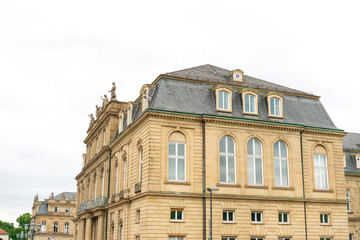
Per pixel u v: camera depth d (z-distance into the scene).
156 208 30.75
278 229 33.88
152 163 31.44
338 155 38.44
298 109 38.97
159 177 31.38
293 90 40.69
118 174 41.66
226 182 33.47
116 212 39.56
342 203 37.16
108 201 44.09
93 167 54.00
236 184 33.44
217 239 31.64
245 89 36.25
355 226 47.47
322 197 36.50
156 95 33.94
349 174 48.47
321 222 36.19
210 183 32.66
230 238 32.25
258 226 33.22
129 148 38.09
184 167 32.56
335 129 38.53
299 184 35.75
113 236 40.28
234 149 34.41
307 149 37.06
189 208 31.62
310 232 35.09
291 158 36.03
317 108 40.34
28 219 143.88
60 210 116.31
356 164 49.66
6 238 145.12
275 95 37.34
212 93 36.00
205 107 34.69
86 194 57.50
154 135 31.97
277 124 35.81
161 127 32.41
